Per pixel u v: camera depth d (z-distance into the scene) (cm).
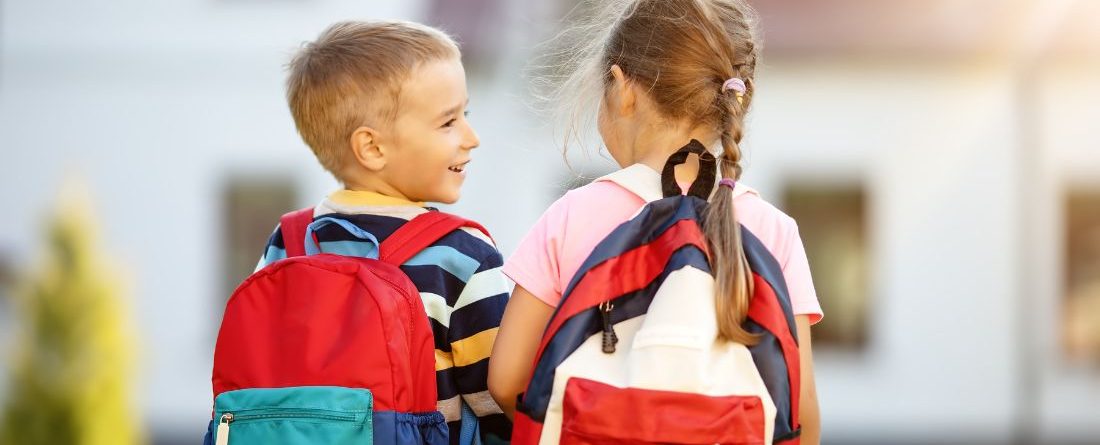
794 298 217
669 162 214
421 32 247
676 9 222
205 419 1096
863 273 1080
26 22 1095
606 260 204
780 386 198
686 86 217
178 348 1096
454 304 237
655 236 207
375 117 240
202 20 1106
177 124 1102
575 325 201
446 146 242
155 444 1088
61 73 1098
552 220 223
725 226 204
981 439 1066
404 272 235
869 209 1077
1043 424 1055
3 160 1095
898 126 1069
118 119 1099
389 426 211
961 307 1066
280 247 256
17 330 872
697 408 189
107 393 846
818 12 1086
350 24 252
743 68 225
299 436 210
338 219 241
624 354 200
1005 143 1061
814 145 1073
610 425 190
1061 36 1050
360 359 212
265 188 1111
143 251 1096
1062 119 1056
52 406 832
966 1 1084
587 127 244
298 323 217
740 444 190
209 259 1101
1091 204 1062
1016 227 1059
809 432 219
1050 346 1055
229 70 1105
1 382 920
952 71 1064
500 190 1074
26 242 1090
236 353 220
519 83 1015
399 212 242
